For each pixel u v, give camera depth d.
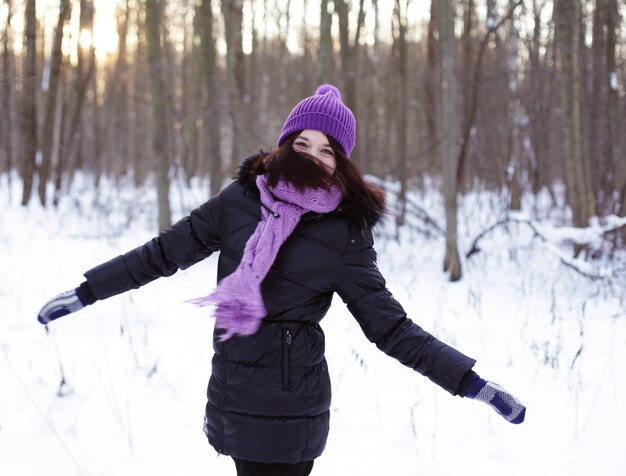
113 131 23.94
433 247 8.51
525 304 5.75
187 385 3.60
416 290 6.28
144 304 5.32
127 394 3.44
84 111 23.16
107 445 2.87
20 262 6.88
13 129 17.97
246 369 1.62
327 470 2.72
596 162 8.77
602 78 9.05
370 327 1.64
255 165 1.75
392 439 3.03
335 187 1.66
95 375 3.69
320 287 1.64
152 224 9.91
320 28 7.55
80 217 10.41
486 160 12.00
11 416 3.13
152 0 7.62
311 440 1.67
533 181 13.08
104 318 4.86
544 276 6.91
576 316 5.30
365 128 12.16
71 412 3.20
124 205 11.81
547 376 3.88
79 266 6.83
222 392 1.66
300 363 1.64
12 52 14.59
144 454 2.80
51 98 11.23
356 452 2.90
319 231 1.64
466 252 7.58
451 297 6.02
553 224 9.27
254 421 1.62
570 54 7.07
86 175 19.59
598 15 8.84
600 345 4.48
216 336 1.70
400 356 1.62
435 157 12.95
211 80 8.25
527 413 3.34
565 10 7.06
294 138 1.77
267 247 1.57
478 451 2.92
